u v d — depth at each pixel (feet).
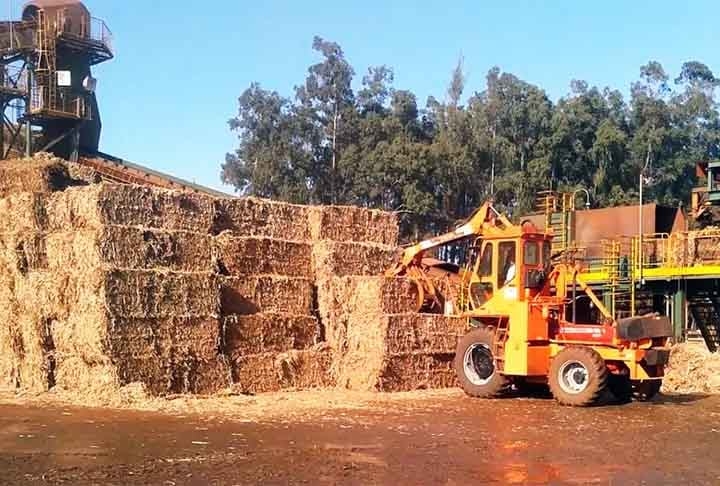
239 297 49.96
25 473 26.86
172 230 48.08
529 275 50.37
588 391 45.73
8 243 48.03
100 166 113.70
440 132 164.45
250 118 164.45
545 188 161.68
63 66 122.21
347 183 159.53
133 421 37.60
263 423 37.73
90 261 44.37
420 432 36.17
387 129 159.43
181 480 26.17
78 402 42.98
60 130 119.96
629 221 86.69
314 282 54.08
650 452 32.65
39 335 46.26
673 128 186.80
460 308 54.49
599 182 167.53
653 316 48.44
